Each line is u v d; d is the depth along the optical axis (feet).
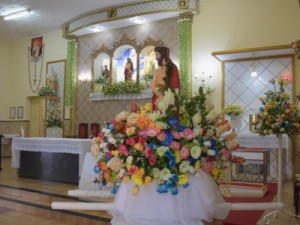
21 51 38.45
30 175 22.13
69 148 19.11
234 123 23.22
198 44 26.35
